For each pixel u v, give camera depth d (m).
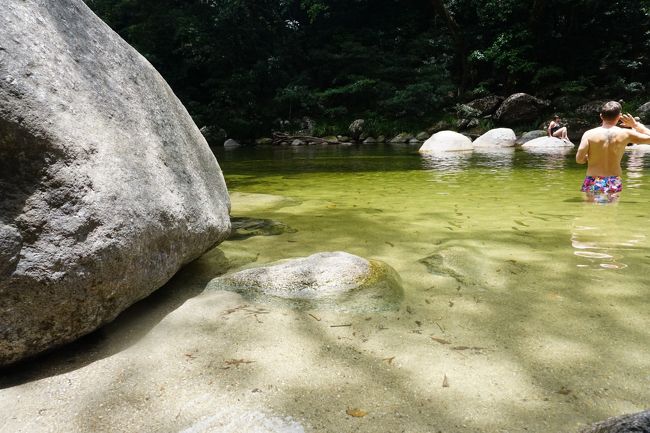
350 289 2.06
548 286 2.18
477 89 19.50
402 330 1.75
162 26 21.48
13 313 1.40
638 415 0.97
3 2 1.54
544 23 19.52
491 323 1.80
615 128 4.67
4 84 1.41
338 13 23.77
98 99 1.75
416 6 23.55
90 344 1.65
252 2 21.53
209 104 21.02
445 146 13.23
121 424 1.24
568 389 1.36
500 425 1.21
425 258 2.64
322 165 9.46
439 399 1.32
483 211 4.07
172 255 1.92
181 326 1.79
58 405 1.32
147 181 1.80
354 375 1.45
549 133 14.42
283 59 22.00
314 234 3.29
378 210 4.25
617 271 2.38
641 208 4.02
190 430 1.22
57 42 1.67
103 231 1.52
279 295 2.04
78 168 1.51
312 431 1.20
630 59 18.72
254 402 1.32
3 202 1.40
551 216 3.78
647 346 1.60
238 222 3.65
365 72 21.44
